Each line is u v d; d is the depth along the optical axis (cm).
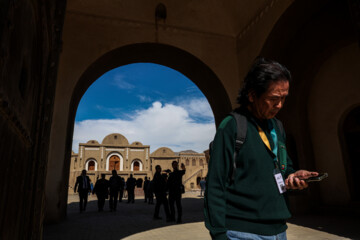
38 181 185
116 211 909
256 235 102
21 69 124
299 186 113
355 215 602
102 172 3875
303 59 760
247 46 808
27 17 129
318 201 736
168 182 632
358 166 689
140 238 445
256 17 770
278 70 114
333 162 729
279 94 113
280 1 661
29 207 166
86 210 954
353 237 411
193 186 4100
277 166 117
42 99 185
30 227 172
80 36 736
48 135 213
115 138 4175
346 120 721
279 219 106
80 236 462
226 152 112
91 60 728
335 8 652
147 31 799
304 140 775
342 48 720
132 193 1360
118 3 785
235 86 832
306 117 807
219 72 833
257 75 116
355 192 681
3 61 87
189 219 669
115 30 772
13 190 122
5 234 114
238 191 108
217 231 97
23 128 129
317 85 789
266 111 118
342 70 719
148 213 839
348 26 617
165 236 460
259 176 110
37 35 160
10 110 99
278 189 112
